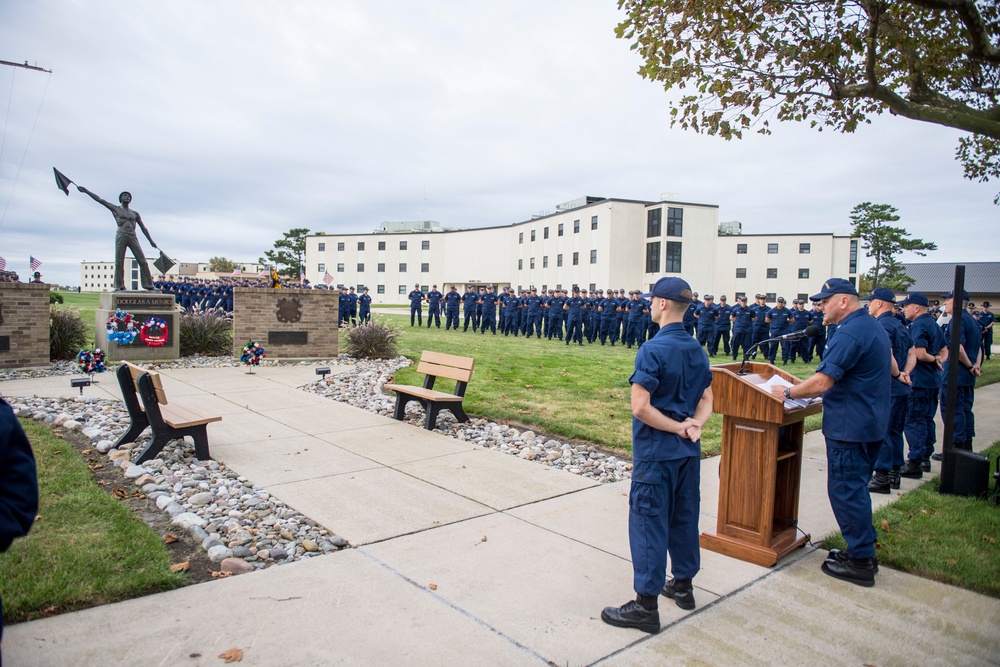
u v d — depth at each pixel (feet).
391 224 223.71
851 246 183.32
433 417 25.14
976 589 12.80
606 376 40.81
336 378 36.50
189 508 15.80
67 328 42.91
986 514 17.10
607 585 12.48
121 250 43.21
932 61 21.16
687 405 11.35
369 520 15.48
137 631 10.14
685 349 11.34
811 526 16.42
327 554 13.52
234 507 16.05
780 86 21.80
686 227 146.30
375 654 9.78
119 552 12.69
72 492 16.11
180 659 9.42
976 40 17.07
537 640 10.40
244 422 25.58
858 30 20.98
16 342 37.65
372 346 46.44
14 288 37.40
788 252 183.32
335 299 46.19
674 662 9.92
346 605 11.30
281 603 11.29
